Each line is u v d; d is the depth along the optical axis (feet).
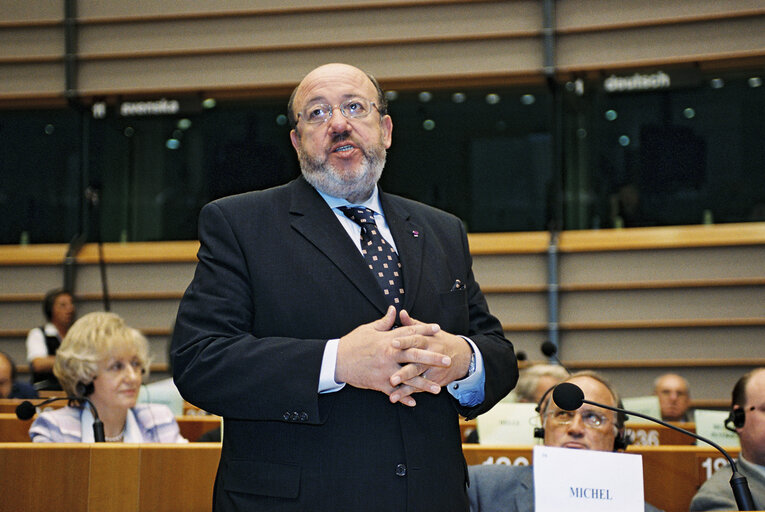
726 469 8.24
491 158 21.65
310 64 20.88
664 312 19.90
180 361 5.12
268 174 21.86
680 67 19.92
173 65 21.35
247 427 5.15
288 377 4.85
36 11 21.63
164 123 22.00
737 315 19.57
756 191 20.08
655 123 20.53
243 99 21.88
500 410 10.51
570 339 20.26
